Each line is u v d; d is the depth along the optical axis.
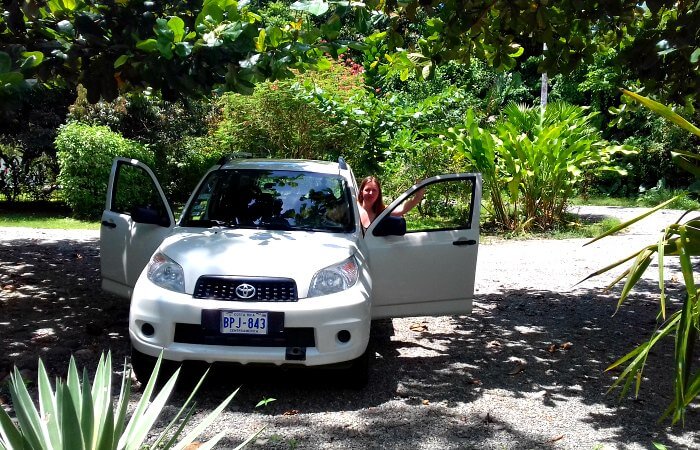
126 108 18.20
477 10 5.59
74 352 5.82
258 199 5.82
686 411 4.86
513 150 15.89
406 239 5.61
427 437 4.24
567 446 4.17
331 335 4.68
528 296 8.96
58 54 4.93
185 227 5.60
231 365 4.97
